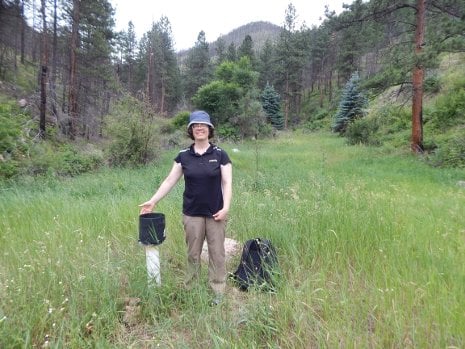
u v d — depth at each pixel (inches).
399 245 165.8
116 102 749.9
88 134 1016.2
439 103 904.3
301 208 225.3
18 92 1043.9
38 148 612.7
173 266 168.4
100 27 1258.6
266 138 1628.9
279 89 2778.1
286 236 182.5
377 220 202.1
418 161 637.9
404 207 259.0
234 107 1595.7
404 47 720.3
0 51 1083.9
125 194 365.1
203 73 2847.0
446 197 331.3
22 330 110.4
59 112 926.4
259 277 146.2
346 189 324.8
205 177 136.9
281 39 2736.2
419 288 116.3
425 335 102.7
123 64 2637.8
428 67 627.2
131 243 186.1
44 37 918.4
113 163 685.9
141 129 687.7
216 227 140.9
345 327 105.9
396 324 103.4
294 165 668.7
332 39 2573.8
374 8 756.0
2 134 534.0
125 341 113.6
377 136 1005.2
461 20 595.2
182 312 129.4
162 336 114.7
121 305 132.7
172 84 2755.9
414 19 751.7
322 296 126.6
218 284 143.4
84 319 117.6
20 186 417.4
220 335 110.6
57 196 318.7
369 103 1544.0
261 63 2947.8
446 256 153.6
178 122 1513.3
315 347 105.7
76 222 215.3
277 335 113.3
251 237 198.7
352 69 2493.8
